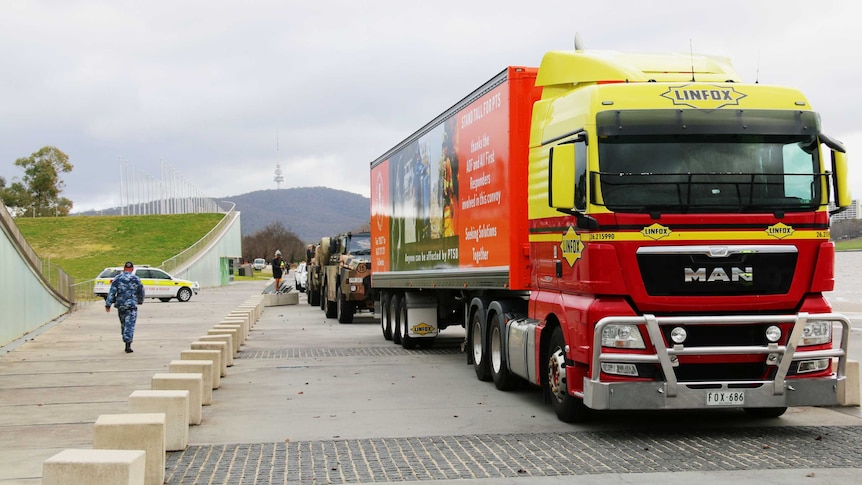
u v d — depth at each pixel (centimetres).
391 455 903
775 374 952
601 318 951
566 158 975
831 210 995
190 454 925
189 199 12912
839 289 4738
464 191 1508
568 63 1116
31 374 1678
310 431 1050
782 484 757
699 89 994
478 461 867
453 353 1995
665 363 930
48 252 10069
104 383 1541
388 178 2225
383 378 1545
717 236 958
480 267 1405
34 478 830
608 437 985
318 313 3850
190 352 1466
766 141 983
